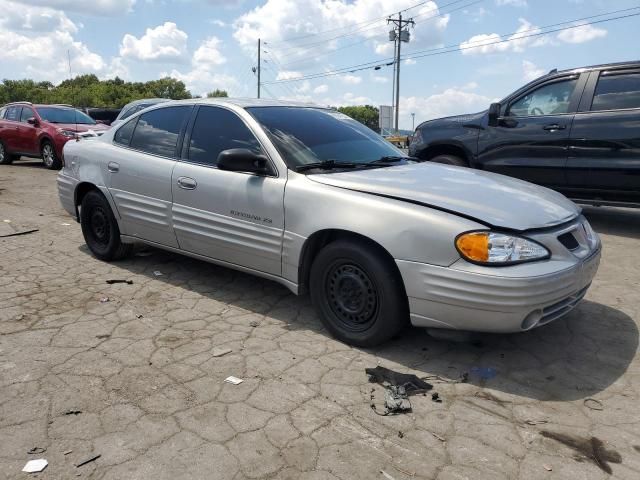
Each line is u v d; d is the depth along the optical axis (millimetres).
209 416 2748
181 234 4477
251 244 3982
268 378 3139
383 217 3301
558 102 6891
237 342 3615
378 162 4223
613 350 3572
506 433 2658
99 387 3012
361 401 2910
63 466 2363
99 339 3619
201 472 2340
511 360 3428
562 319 4070
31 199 9164
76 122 14375
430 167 4273
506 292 2967
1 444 2506
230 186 4055
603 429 2701
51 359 3326
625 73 6418
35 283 4719
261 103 4484
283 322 3969
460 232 3082
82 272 5051
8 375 3123
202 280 4867
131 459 2416
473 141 7562
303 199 3650
